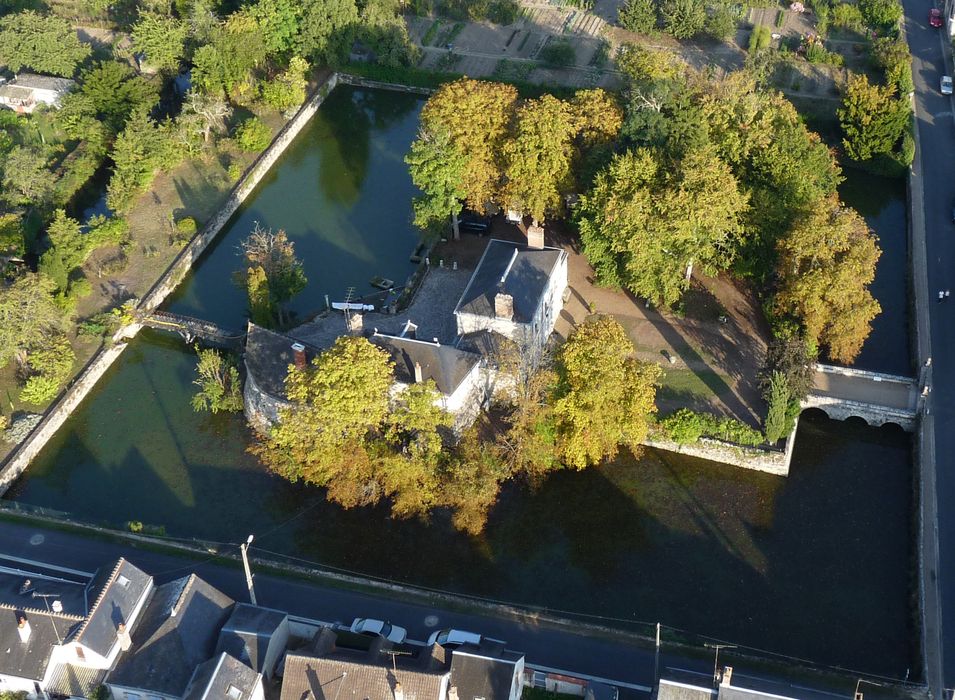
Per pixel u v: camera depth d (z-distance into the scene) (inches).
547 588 5241.1
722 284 6791.3
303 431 5265.8
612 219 6181.1
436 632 4881.9
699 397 6028.5
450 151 6801.2
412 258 7283.5
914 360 6215.6
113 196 7573.8
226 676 4343.0
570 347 5462.6
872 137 7810.0
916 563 5162.4
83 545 5408.5
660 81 6884.8
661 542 5442.9
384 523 5585.6
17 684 4557.1
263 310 6515.8
